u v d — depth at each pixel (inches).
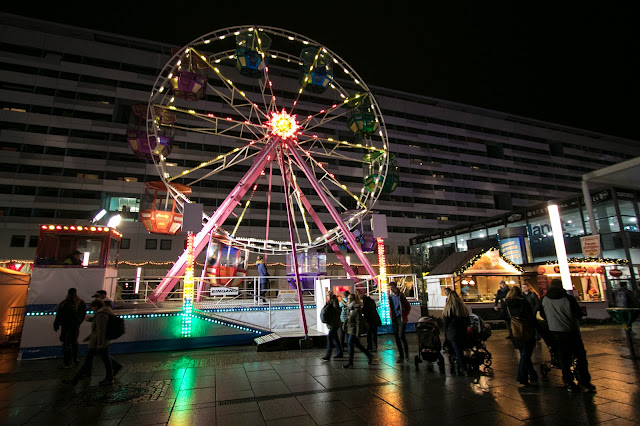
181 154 1987.0
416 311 589.6
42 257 441.7
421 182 2583.7
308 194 2218.3
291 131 722.8
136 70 2025.1
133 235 1696.6
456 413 196.7
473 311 666.8
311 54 747.4
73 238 462.0
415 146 2662.4
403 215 2466.8
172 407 218.8
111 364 292.4
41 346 414.0
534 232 1245.7
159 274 1656.0
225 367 332.5
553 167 3019.2
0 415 211.3
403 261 1868.8
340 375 289.9
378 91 2701.8
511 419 185.8
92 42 1955.0
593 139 3277.6
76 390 263.0
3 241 1589.6
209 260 731.4
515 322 252.7
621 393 225.5
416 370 302.4
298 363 342.3
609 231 1008.9
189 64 684.1
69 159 1785.2
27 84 1804.9
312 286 707.4
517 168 2901.1
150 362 367.6
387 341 480.4
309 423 187.5
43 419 203.8
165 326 458.3
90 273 449.1
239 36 684.1
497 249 745.0
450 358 309.7
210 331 474.3
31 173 1722.4
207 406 219.3
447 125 2827.3
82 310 364.2
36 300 424.5
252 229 2014.0
